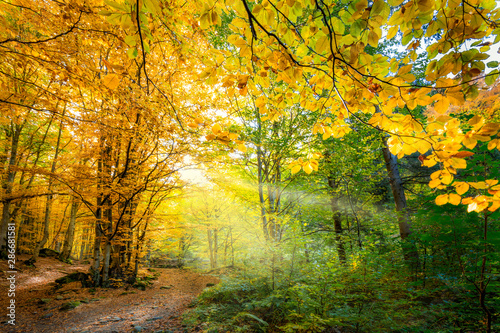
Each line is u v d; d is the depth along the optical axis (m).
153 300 7.07
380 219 7.23
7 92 3.51
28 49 2.59
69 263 12.87
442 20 1.07
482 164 2.36
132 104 3.96
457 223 2.67
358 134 6.08
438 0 1.04
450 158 1.13
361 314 3.22
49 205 11.96
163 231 9.66
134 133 5.48
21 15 2.73
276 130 6.62
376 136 6.03
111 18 1.01
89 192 6.32
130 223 8.77
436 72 1.11
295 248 4.44
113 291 7.88
